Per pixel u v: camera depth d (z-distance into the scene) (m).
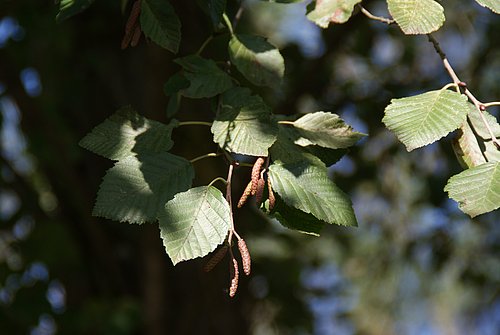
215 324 6.42
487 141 2.34
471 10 7.79
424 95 2.28
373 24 7.16
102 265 6.81
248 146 2.30
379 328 9.70
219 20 2.53
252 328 8.08
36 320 6.71
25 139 6.69
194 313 6.37
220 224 2.19
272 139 2.31
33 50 6.37
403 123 2.23
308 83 6.55
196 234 2.17
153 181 2.27
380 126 6.89
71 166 6.47
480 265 8.05
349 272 9.40
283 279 8.00
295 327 8.29
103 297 6.78
